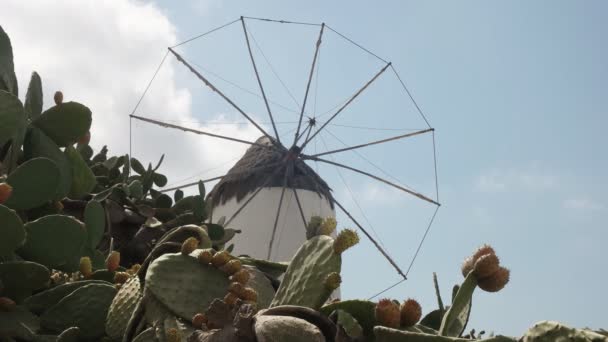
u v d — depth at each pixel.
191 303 2.95
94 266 4.05
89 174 4.44
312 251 2.73
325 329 2.38
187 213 5.29
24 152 4.19
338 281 2.59
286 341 2.28
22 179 3.65
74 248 3.54
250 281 3.17
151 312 3.00
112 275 3.73
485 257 2.47
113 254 3.74
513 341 2.18
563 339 1.98
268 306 3.16
